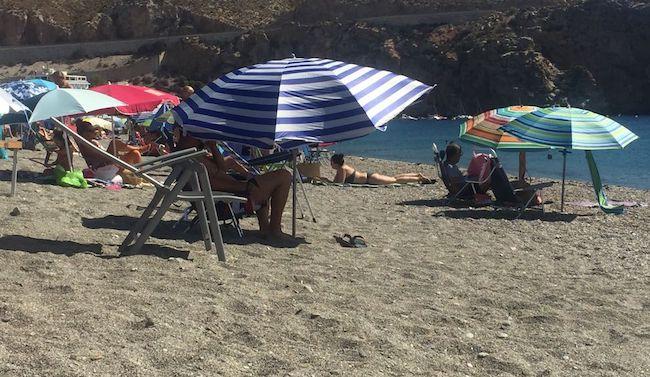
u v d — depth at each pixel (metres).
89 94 11.19
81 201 9.52
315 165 15.20
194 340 4.24
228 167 7.98
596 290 6.13
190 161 6.50
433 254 7.56
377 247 7.80
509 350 4.40
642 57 85.75
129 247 6.65
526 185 11.66
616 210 11.11
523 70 85.06
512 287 6.14
